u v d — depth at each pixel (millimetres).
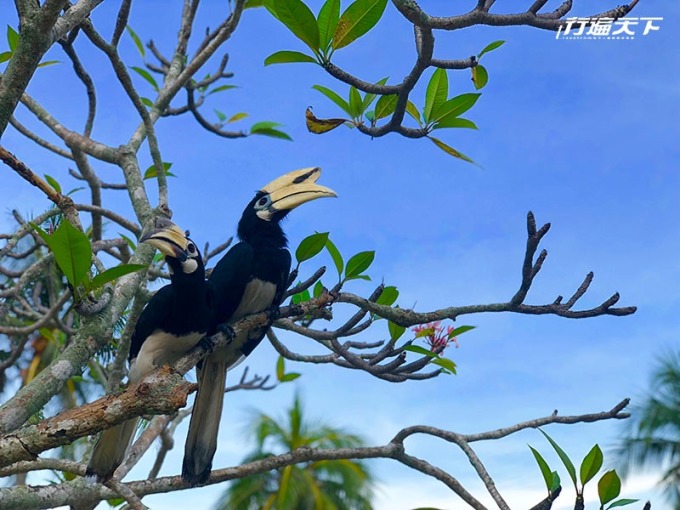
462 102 3410
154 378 2348
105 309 2936
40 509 3338
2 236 4793
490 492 3498
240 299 3748
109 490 3568
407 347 3914
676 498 17266
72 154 4871
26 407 2604
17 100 2590
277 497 19859
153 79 5238
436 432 3980
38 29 2553
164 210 3977
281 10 2918
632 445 17641
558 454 2799
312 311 3393
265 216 3885
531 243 3055
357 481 20172
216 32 4965
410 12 2838
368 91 3162
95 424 2281
